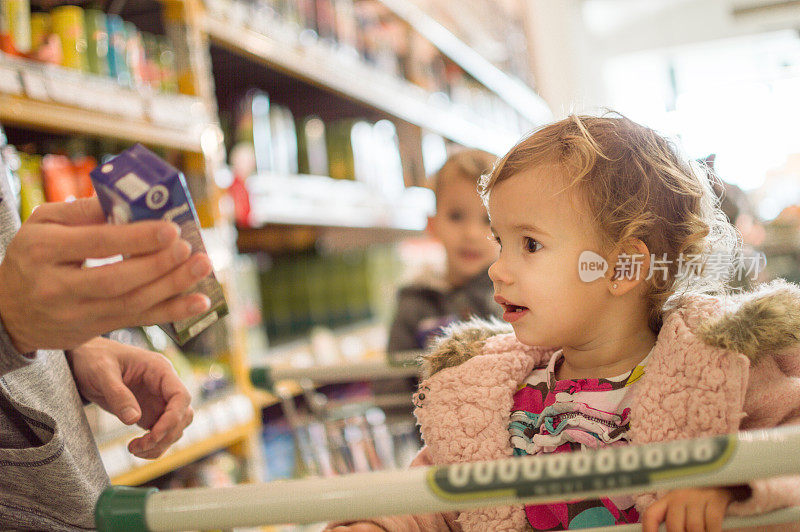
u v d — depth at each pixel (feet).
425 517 2.73
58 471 2.31
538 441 2.75
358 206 8.79
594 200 2.58
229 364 5.78
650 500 2.37
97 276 1.68
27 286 1.74
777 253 13.35
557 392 2.85
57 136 5.16
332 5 8.31
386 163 10.00
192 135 5.47
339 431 4.42
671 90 21.94
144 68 5.28
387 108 9.39
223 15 6.05
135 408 2.73
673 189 2.72
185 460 4.91
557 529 2.59
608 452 1.76
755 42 20.27
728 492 1.95
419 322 6.30
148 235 1.67
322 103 9.63
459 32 13.38
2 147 3.82
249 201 6.51
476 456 2.85
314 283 9.11
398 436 5.48
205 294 2.08
